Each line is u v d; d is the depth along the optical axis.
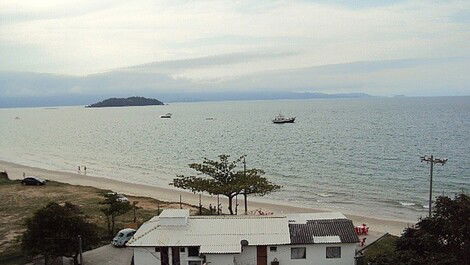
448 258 34.34
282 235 41.84
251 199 84.00
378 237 52.84
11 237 53.44
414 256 35.28
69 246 41.38
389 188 91.31
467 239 35.59
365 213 72.88
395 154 133.12
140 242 41.22
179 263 41.12
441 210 37.41
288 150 152.38
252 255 40.97
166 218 43.75
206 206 76.94
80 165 139.62
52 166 139.50
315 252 41.16
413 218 69.19
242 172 61.50
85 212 66.19
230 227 43.56
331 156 135.12
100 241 50.56
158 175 118.38
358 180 99.88
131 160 147.00
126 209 56.00
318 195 87.00
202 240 41.25
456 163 114.19
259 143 176.12
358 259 41.28
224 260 39.88
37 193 82.69
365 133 195.75
